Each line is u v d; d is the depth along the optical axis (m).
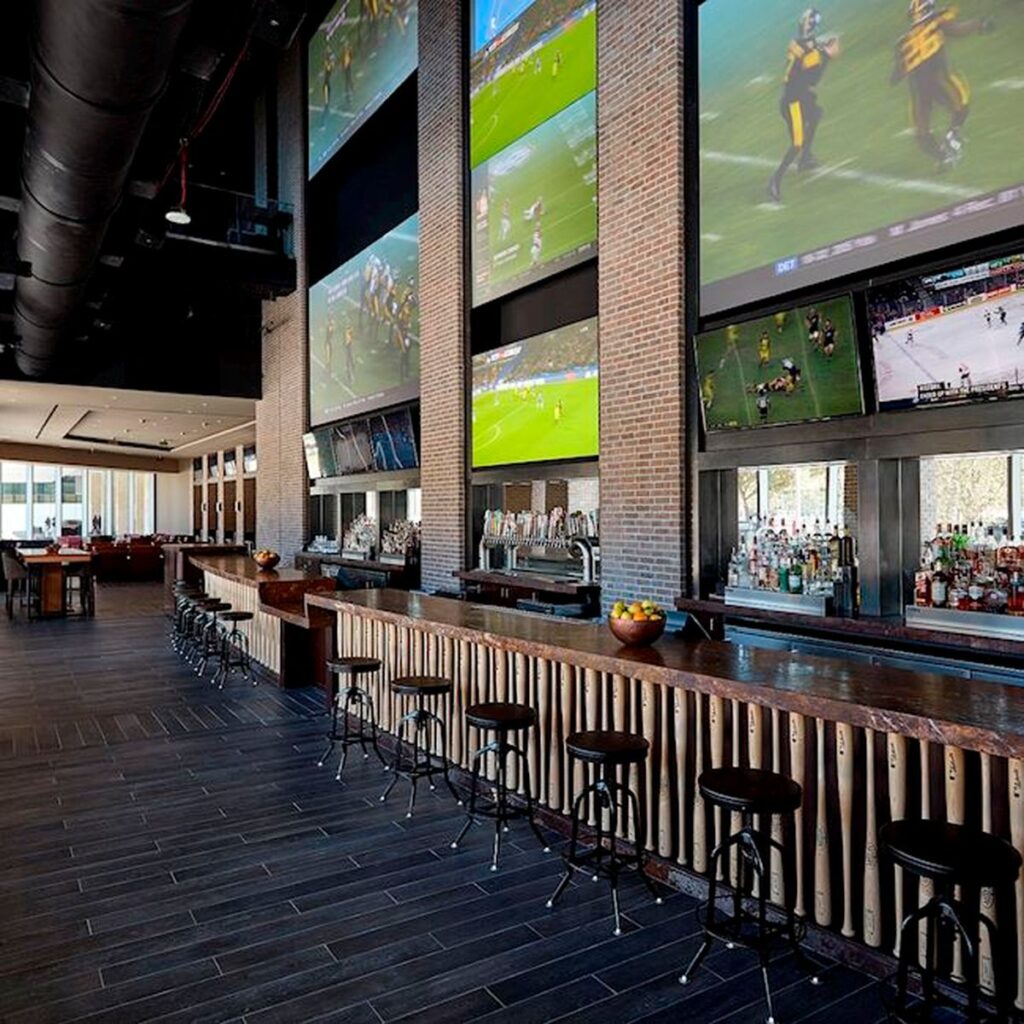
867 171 4.06
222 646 7.71
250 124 13.87
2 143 5.48
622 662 3.21
